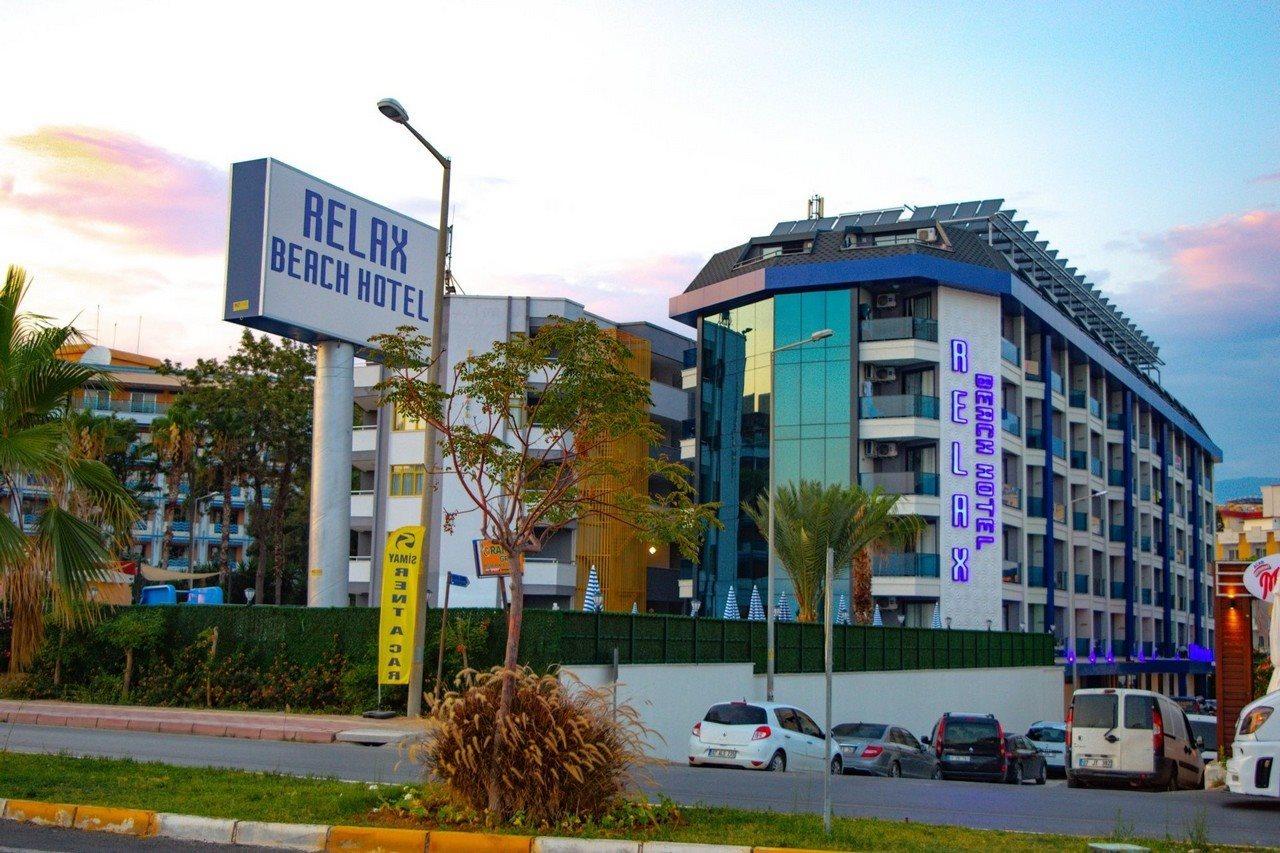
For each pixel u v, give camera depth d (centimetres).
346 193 3259
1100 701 2227
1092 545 6781
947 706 4516
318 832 1028
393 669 2462
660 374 6256
